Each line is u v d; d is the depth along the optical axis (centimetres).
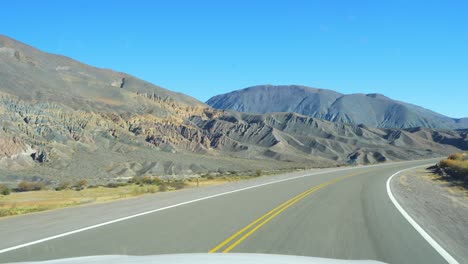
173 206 1841
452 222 1454
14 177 6481
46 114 10494
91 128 11000
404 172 5212
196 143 13112
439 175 4500
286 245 1038
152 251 960
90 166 8119
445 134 19950
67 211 1683
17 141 7812
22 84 13025
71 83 16688
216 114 19088
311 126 18812
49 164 7738
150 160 9381
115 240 1086
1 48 16662
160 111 16000
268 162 11256
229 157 12106
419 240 1116
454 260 904
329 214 1602
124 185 4719
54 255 920
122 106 15375
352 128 19562
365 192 2580
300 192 2558
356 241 1095
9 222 1404
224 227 1294
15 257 902
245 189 2777
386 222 1417
